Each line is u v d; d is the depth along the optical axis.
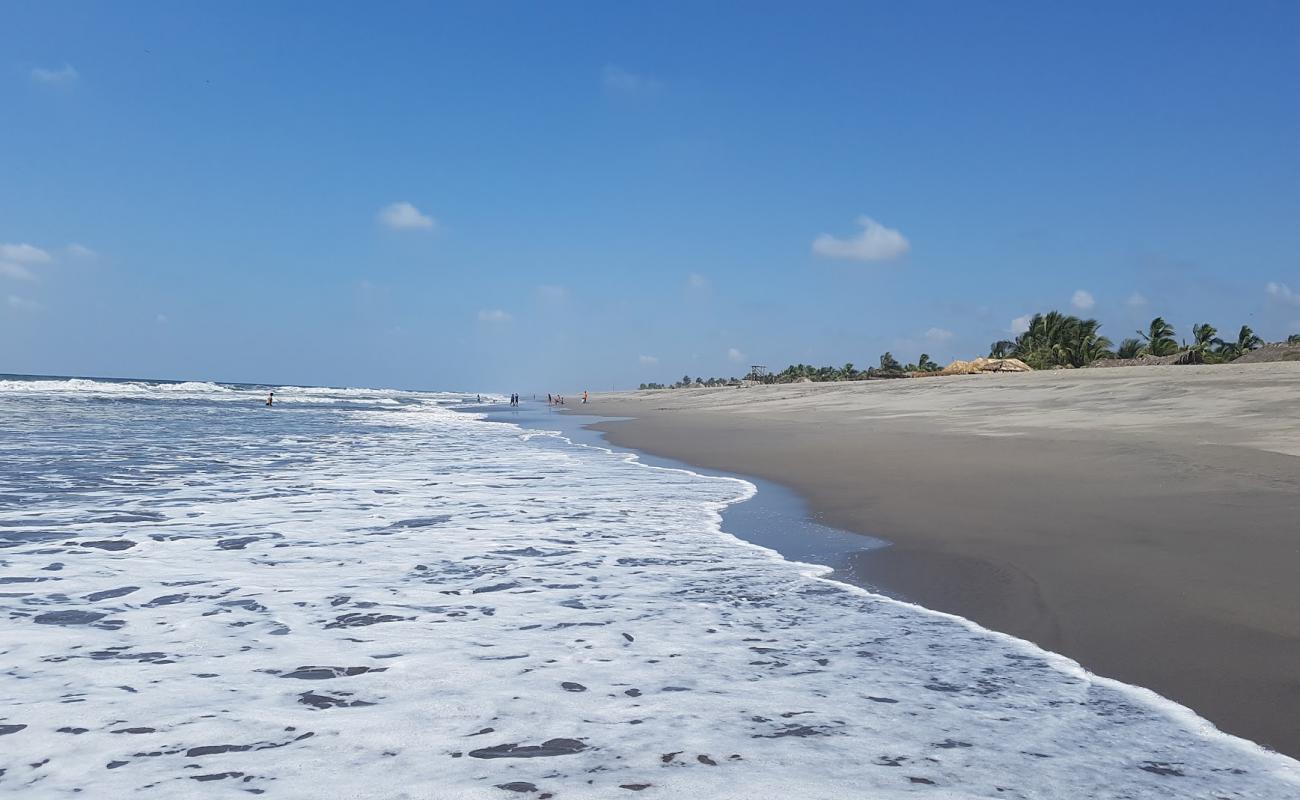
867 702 3.83
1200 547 6.56
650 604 5.66
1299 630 4.66
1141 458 11.48
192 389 95.69
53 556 6.90
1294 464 10.00
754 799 2.85
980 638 4.83
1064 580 5.88
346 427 29.86
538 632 4.98
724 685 4.07
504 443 22.28
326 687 3.99
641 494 11.35
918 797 2.86
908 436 18.28
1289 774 3.07
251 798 2.83
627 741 3.37
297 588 6.00
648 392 133.38
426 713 3.66
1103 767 3.12
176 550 7.26
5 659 4.33
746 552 7.45
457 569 6.72
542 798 2.85
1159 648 4.48
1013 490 9.92
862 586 6.14
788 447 18.03
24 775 2.99
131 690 3.90
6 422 25.72
